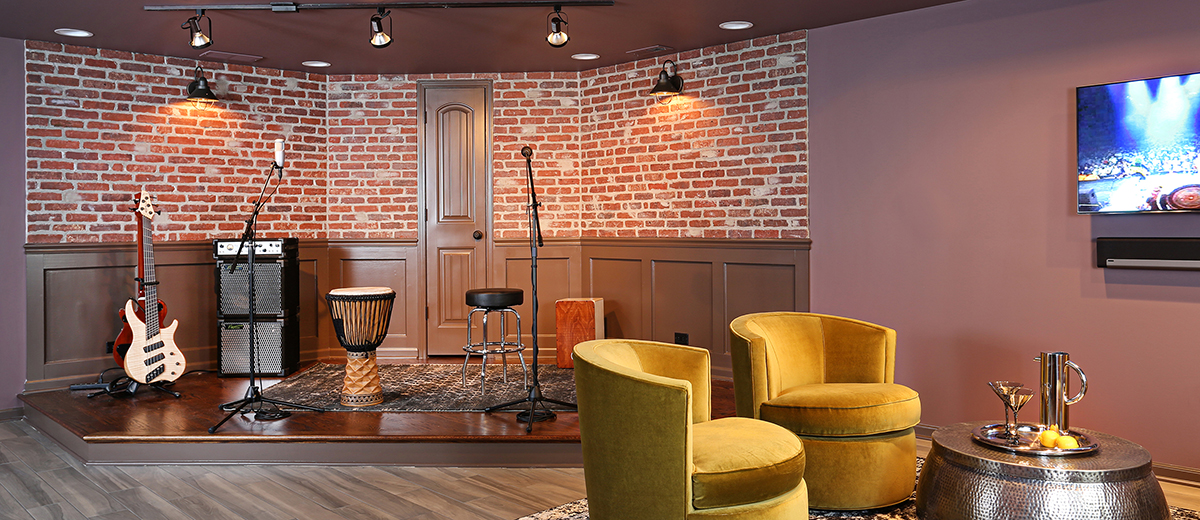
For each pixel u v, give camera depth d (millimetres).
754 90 5320
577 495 3658
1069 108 4008
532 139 6371
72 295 5352
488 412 4555
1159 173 3705
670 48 5574
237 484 3818
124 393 5059
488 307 4969
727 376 5543
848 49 4867
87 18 4645
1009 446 2896
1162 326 3779
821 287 5059
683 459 2568
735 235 5469
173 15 4598
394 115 6414
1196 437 3717
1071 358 4055
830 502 3348
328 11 4559
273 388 5277
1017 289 4223
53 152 5273
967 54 4348
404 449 4094
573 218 6402
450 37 5223
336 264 6473
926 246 4559
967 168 4375
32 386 5164
